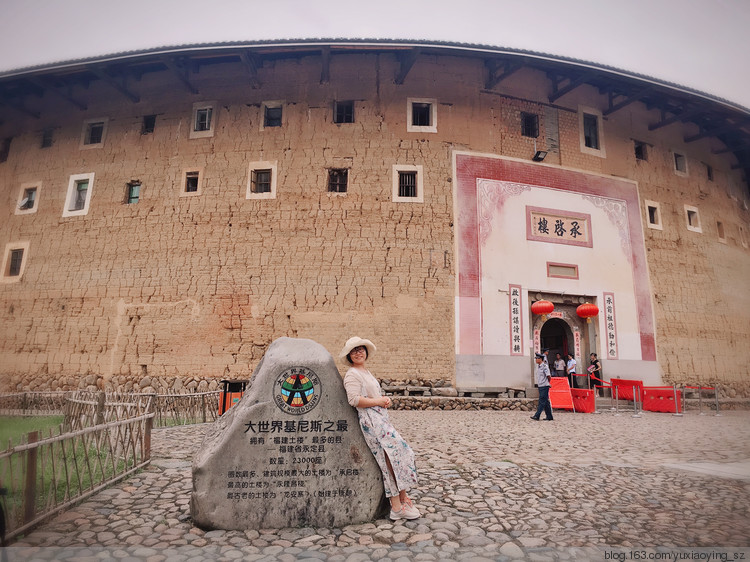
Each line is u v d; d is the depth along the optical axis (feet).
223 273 43.96
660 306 50.98
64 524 11.48
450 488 14.83
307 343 13.02
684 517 12.22
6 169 51.01
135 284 45.01
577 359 47.21
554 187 48.60
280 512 11.51
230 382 32.89
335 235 44.04
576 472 16.87
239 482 11.51
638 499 13.78
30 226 48.83
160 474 16.17
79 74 48.70
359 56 48.01
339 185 46.11
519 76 49.70
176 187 46.50
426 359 42.22
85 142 49.83
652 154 54.70
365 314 42.68
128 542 10.43
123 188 47.62
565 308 47.78
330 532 11.21
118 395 27.63
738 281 57.52
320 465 11.86
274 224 44.47
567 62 44.50
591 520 12.03
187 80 47.03
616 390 40.96
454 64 48.37
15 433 20.43
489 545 10.41
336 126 46.42
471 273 44.34
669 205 54.34
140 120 49.08
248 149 46.50
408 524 11.69
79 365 44.39
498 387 42.52
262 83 48.03
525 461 18.65
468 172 46.26
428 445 22.03
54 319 45.91
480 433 25.98
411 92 47.37
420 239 44.27
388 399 12.58
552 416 33.76
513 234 46.29
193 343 43.06
